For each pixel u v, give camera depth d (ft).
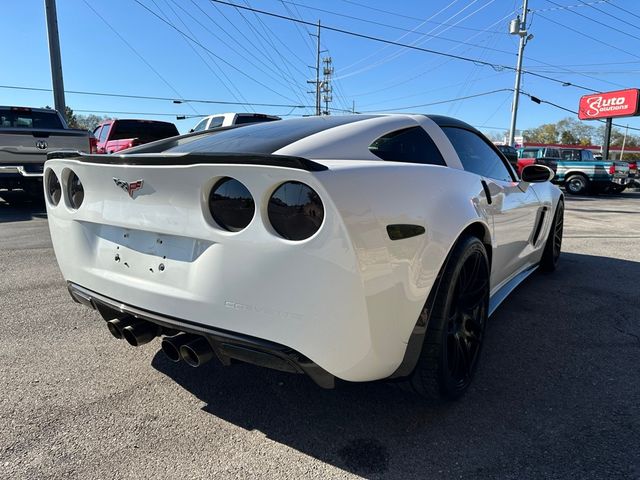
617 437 6.88
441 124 9.28
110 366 8.96
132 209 6.82
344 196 5.37
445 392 7.36
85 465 6.22
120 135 41.11
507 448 6.64
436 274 6.57
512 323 11.42
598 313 12.12
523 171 11.36
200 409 7.59
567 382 8.54
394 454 6.52
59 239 8.23
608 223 30.71
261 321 5.76
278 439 6.84
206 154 5.78
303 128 8.34
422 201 6.53
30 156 28.89
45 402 7.70
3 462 6.24
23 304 12.25
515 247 11.34
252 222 5.69
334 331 5.51
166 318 6.55
